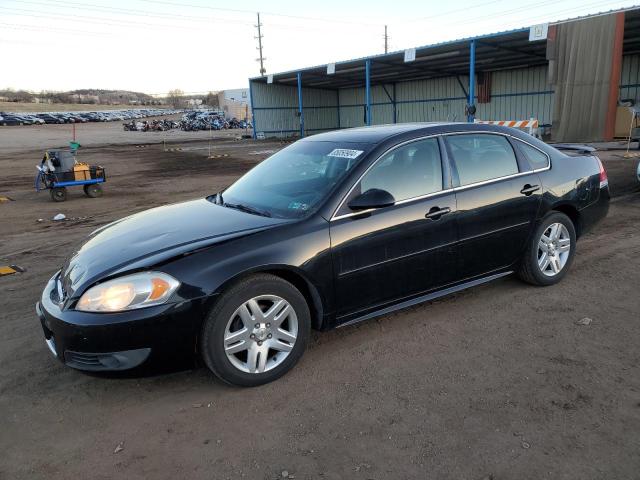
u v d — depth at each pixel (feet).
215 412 9.55
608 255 17.75
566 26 62.85
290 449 8.41
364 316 11.76
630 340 11.55
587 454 7.95
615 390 9.62
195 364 9.98
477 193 12.94
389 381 10.33
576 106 63.77
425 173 12.38
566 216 14.97
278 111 134.72
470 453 8.10
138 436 8.95
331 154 12.68
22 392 10.51
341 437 8.65
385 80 126.52
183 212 12.80
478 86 109.91
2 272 19.04
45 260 20.77
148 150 92.79
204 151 86.69
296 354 10.71
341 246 10.91
